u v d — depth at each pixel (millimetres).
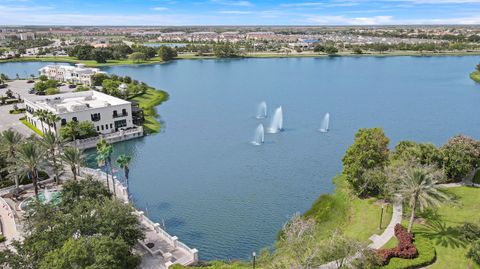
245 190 78562
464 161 71500
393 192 59906
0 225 58094
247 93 191750
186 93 192625
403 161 70125
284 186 80250
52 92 161375
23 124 121438
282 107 157125
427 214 59969
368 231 56156
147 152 102062
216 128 126188
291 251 46219
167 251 52969
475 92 188000
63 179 76812
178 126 128500
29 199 65438
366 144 70125
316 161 94750
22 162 61812
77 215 46625
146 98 171625
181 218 66938
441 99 171000
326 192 77062
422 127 126188
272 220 66062
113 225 46531
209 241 59500
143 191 78125
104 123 109875
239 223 65188
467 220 57781
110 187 75312
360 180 69812
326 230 59875
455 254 49000
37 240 42656
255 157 98125
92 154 97875
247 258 54688
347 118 138000
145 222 61406
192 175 86562
